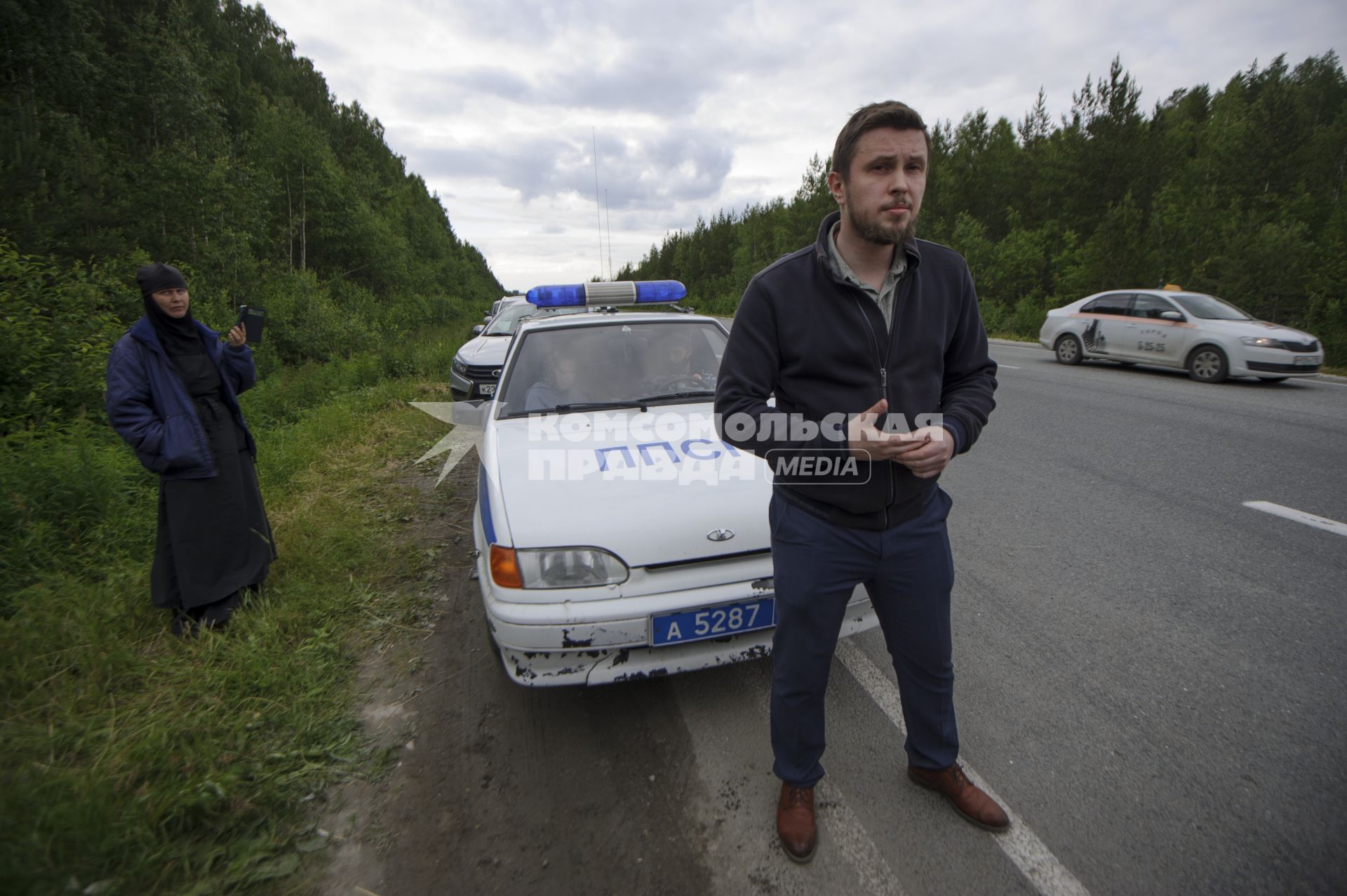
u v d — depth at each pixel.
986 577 3.40
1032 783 2.02
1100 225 18.53
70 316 6.61
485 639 2.99
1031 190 25.19
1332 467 4.98
